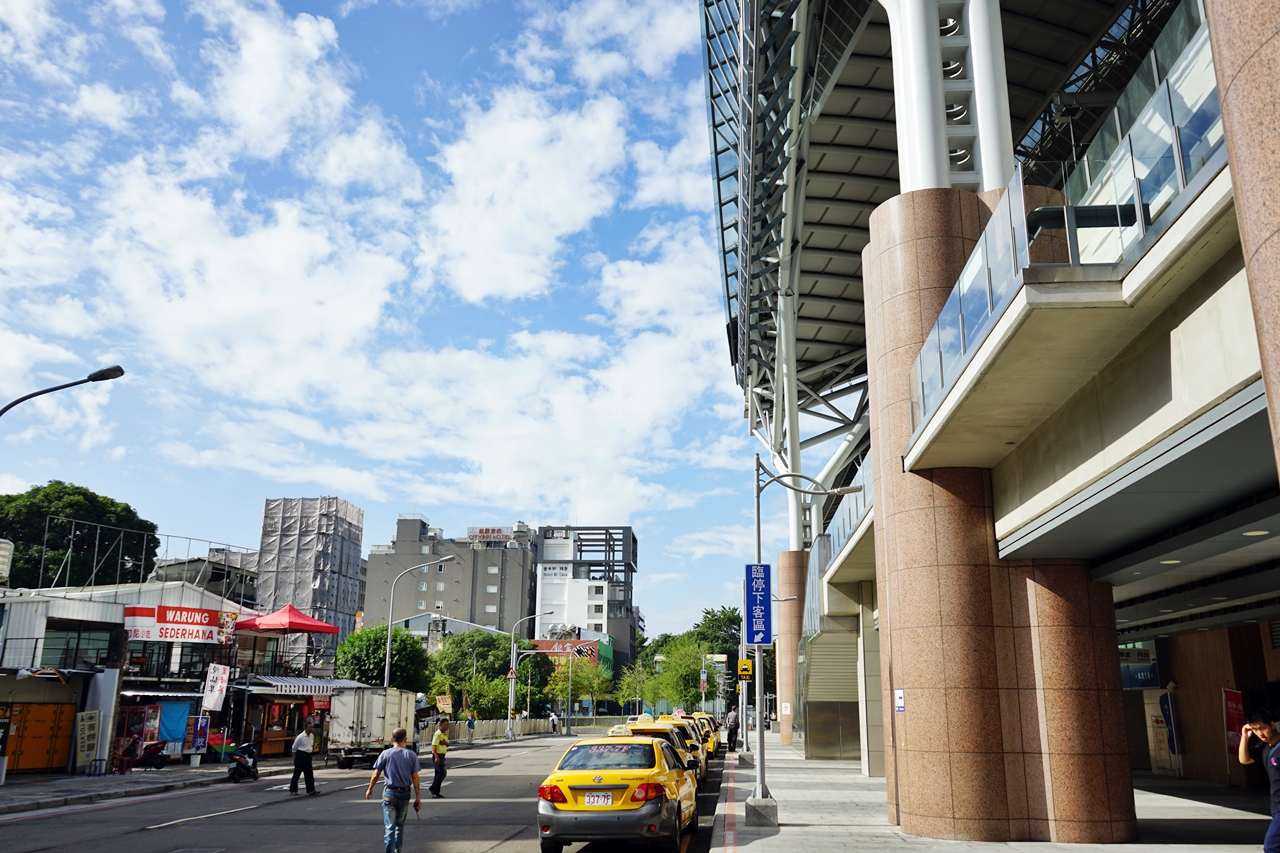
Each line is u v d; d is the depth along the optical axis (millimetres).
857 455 54312
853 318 48688
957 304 12406
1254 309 5453
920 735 14906
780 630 52750
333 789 25438
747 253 37156
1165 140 8047
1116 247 9055
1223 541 11445
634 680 111062
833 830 15516
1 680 27609
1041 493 12734
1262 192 5328
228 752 34438
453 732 53375
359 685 42500
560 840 12773
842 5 28672
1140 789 22734
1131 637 27344
